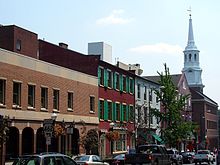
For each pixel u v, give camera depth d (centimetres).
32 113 3281
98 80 4512
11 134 3109
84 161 2580
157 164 3106
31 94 3328
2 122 2327
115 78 4975
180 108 5769
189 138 7031
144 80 5912
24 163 1700
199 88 11894
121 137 5016
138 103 5656
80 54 4569
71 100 3925
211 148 11006
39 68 3419
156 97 6100
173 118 5672
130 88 5444
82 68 4538
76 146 3978
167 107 5703
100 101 4559
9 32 3781
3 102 2973
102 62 4612
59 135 3519
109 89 4781
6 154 3031
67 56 4631
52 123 2395
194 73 12025
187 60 12175
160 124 6431
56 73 3672
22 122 3144
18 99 3155
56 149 3653
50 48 4694
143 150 3259
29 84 3275
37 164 1680
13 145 3098
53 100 3622
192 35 12300
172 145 5775
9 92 3033
